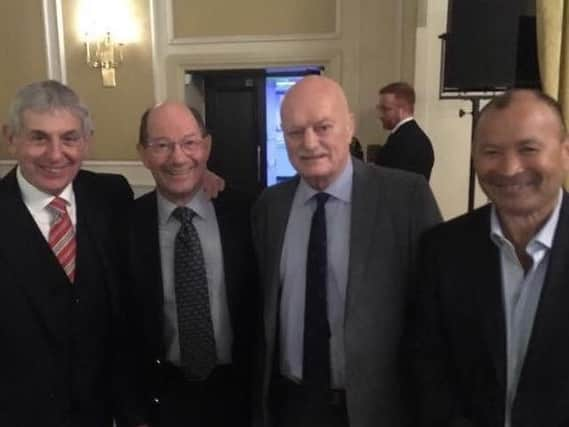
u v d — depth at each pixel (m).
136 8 5.24
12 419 1.46
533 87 2.78
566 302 1.17
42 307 1.46
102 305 1.56
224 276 1.66
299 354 1.47
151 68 5.31
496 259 1.26
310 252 1.46
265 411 1.53
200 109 5.52
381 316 1.40
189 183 1.60
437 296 1.33
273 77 5.31
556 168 1.17
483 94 3.25
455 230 1.33
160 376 1.68
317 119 1.38
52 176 1.45
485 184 1.22
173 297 1.65
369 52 4.84
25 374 1.45
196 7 5.19
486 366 1.25
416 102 3.82
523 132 1.14
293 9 5.01
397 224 1.43
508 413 1.23
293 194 1.54
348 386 1.40
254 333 1.67
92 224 1.57
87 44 5.32
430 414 1.31
